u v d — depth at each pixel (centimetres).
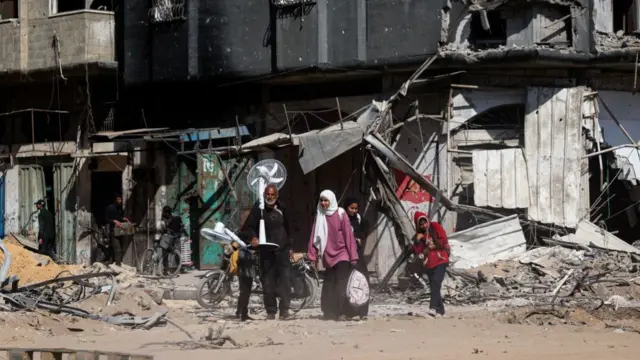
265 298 2620
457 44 3775
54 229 4728
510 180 3734
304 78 4056
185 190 4403
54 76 4662
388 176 3453
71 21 4609
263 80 4128
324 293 2575
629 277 3228
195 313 2808
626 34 3934
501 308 2855
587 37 3756
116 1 4622
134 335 2330
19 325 2358
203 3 4222
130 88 4450
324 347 2105
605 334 2283
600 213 3906
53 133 4809
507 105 3834
